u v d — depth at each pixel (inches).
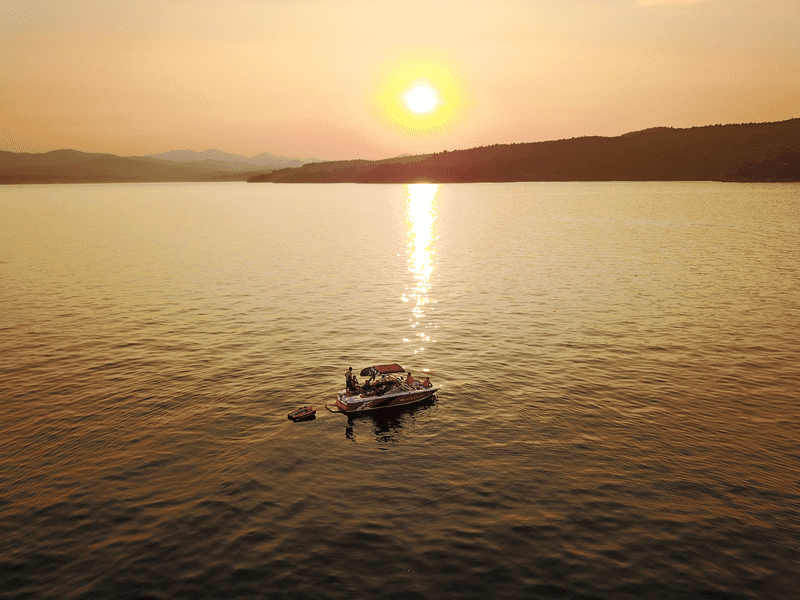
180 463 927.0
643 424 1054.4
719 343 1533.0
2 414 1104.2
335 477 885.8
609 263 2920.8
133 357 1449.3
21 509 797.9
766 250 3287.4
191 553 706.2
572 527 753.0
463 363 1402.6
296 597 629.9
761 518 767.1
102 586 650.8
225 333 1672.0
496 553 702.5
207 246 3828.7
